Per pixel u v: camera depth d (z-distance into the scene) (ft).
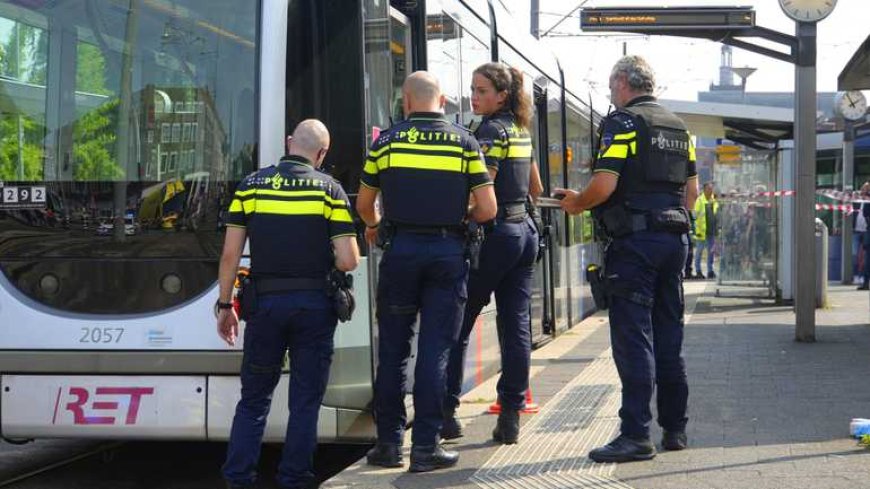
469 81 27.86
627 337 19.95
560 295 42.70
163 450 25.49
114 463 24.18
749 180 58.13
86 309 20.36
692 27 39.58
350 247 18.81
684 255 20.29
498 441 22.22
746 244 58.80
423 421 19.79
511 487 18.54
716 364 32.48
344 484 19.01
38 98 20.70
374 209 19.93
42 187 20.58
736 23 38.50
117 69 20.52
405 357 20.12
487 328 29.43
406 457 21.04
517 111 21.95
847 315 47.83
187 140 20.26
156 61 20.40
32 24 20.75
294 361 19.02
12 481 22.41
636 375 19.93
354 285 20.63
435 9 24.52
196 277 20.12
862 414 24.06
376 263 21.20
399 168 19.30
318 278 18.75
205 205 20.15
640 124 19.75
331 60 20.47
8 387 20.39
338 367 20.44
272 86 20.01
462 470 19.81
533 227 22.20
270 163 19.98
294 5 20.26
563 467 19.80
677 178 20.01
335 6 20.52
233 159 20.10
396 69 22.63
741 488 17.95
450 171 19.35
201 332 19.97
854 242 77.15
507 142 21.42
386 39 21.83
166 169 20.33
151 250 20.22
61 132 20.61
